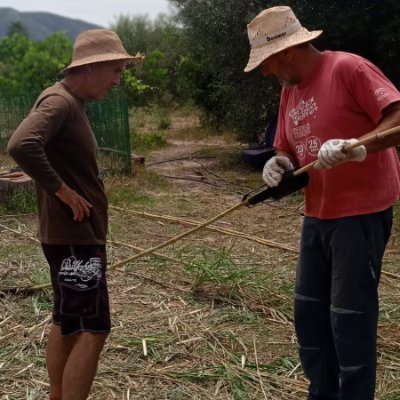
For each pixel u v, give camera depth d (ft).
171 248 21.66
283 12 10.07
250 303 16.69
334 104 9.74
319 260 10.48
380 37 32.32
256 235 23.76
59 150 10.55
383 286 17.94
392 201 10.05
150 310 16.34
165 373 13.15
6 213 26.43
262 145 38.11
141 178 33.42
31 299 16.98
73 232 10.68
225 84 38.60
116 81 11.07
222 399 12.25
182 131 53.83
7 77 89.61
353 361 9.94
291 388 12.53
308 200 10.46
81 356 10.66
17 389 12.62
